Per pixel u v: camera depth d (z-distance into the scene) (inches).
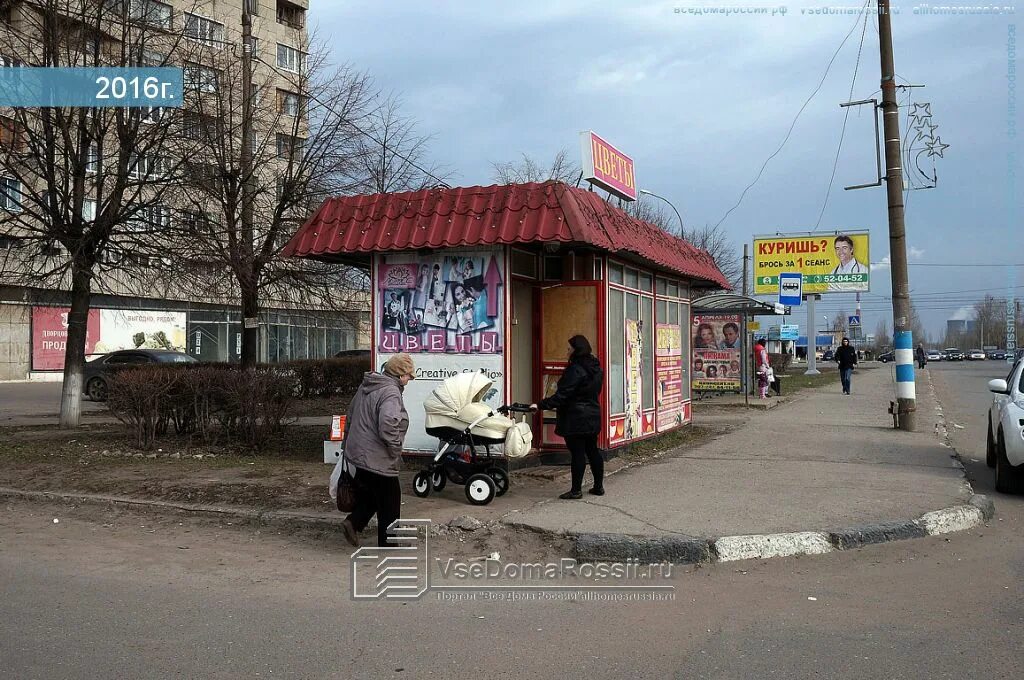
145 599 231.9
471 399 355.3
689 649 188.9
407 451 422.3
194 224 614.5
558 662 181.2
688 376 609.6
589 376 336.5
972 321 5467.5
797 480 379.6
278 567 269.6
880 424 647.1
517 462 412.2
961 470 410.3
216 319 1760.6
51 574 260.1
